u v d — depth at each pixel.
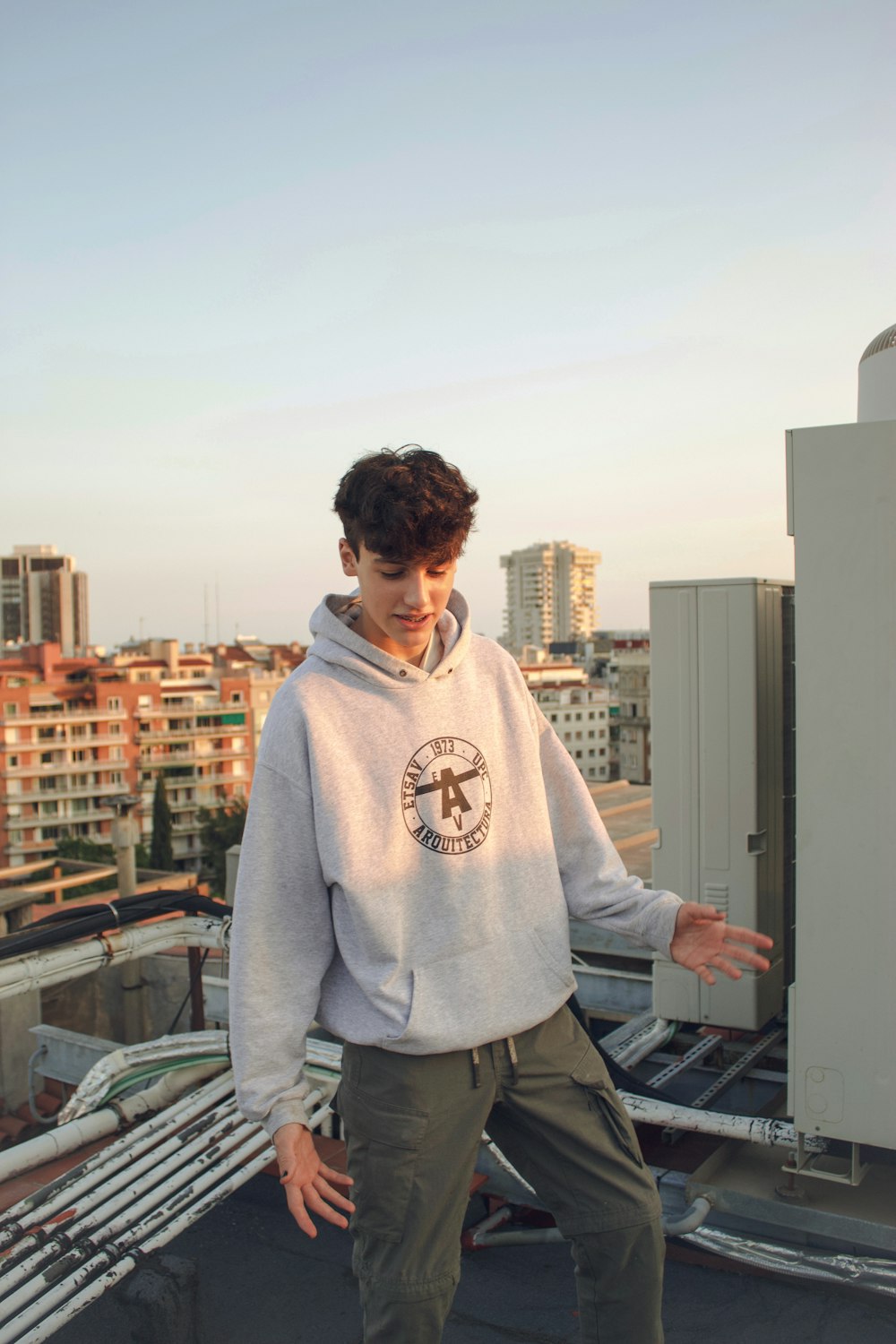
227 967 3.58
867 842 1.85
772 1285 2.10
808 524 1.88
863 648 1.84
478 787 1.42
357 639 1.39
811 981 1.91
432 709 1.41
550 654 158.00
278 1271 2.24
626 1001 3.49
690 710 2.67
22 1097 4.02
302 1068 1.42
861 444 1.83
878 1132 1.85
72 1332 2.01
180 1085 2.61
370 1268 1.33
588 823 1.58
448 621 1.48
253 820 1.38
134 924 2.84
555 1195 1.42
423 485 1.27
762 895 2.65
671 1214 2.15
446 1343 1.99
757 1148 2.30
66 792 87.06
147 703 89.69
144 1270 1.94
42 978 2.53
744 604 2.59
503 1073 1.37
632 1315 1.39
